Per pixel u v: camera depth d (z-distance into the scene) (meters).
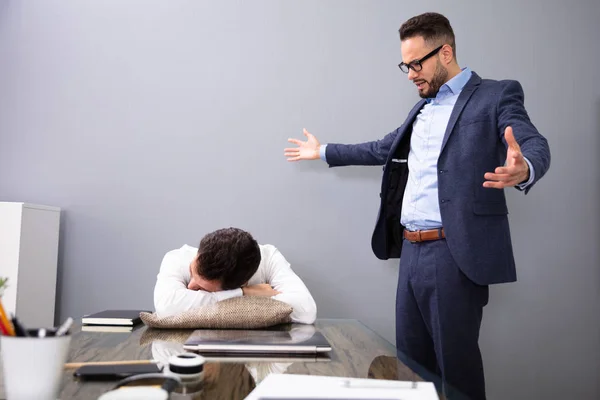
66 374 0.83
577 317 2.38
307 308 1.53
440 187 1.74
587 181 2.42
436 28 1.82
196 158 2.36
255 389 0.73
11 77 2.35
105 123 2.36
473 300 1.73
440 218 1.77
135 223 2.34
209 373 0.86
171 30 2.39
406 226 1.90
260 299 1.38
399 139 1.94
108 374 0.82
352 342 1.18
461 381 1.71
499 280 1.68
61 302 2.30
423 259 1.79
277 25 2.41
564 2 2.44
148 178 2.35
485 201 1.70
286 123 2.38
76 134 2.35
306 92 2.40
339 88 2.40
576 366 2.37
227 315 1.30
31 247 2.05
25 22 2.36
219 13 2.40
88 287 2.31
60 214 2.32
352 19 2.42
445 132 1.76
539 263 2.39
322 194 2.38
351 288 2.36
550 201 2.41
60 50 2.37
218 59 2.39
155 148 2.36
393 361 0.98
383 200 1.99
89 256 2.32
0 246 1.97
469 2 2.43
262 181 2.37
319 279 2.36
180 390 0.76
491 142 1.72
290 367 0.91
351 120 2.39
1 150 2.34
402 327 1.89
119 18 2.38
